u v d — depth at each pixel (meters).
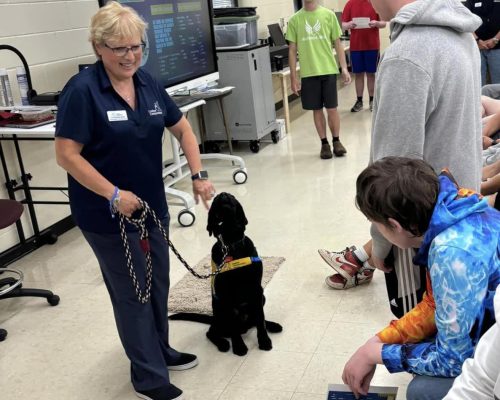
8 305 3.11
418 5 1.56
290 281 3.04
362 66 7.00
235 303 2.42
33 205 3.84
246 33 5.56
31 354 2.64
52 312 3.00
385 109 1.60
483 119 2.78
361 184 1.30
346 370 1.45
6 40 3.63
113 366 2.49
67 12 4.12
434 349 1.30
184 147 2.29
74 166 1.89
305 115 7.28
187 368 2.40
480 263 1.17
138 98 2.01
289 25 5.25
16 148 3.60
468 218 1.23
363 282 2.92
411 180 1.23
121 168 2.01
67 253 3.75
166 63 4.21
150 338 2.19
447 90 1.58
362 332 2.52
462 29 1.60
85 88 1.89
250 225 3.86
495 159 2.54
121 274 2.10
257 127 5.63
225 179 4.95
